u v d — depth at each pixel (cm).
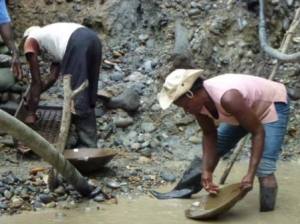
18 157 677
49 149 557
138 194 614
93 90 670
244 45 794
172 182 641
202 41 786
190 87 545
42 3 838
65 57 655
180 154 703
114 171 653
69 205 588
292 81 783
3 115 520
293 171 678
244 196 571
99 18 827
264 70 789
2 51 762
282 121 576
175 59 766
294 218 571
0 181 614
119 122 729
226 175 626
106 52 808
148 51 805
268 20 809
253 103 562
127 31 825
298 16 709
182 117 739
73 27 665
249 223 562
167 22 818
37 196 597
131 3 834
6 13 680
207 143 574
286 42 704
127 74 785
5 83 730
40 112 719
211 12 814
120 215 572
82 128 669
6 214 571
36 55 666
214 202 570
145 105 752
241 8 811
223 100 540
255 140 550
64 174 575
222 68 782
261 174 579
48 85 688
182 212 580
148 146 709
